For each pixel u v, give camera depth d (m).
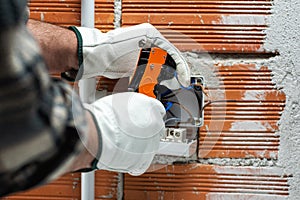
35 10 1.30
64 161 0.54
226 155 1.28
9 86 0.41
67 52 1.12
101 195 1.31
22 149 0.46
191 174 1.29
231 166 1.28
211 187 1.28
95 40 1.14
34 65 0.42
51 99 0.48
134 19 1.28
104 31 1.29
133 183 1.30
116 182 1.30
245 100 1.27
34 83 0.42
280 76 1.26
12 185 0.50
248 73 1.27
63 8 1.30
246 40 1.26
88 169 0.92
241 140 1.28
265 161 1.28
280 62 1.26
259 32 1.26
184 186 1.29
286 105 1.27
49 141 0.48
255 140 1.28
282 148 1.27
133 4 1.28
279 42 1.26
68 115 0.52
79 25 1.30
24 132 0.45
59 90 0.51
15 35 0.39
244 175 1.28
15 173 0.48
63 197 1.32
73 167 0.81
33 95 0.43
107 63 1.14
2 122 0.42
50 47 1.09
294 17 1.25
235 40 1.26
